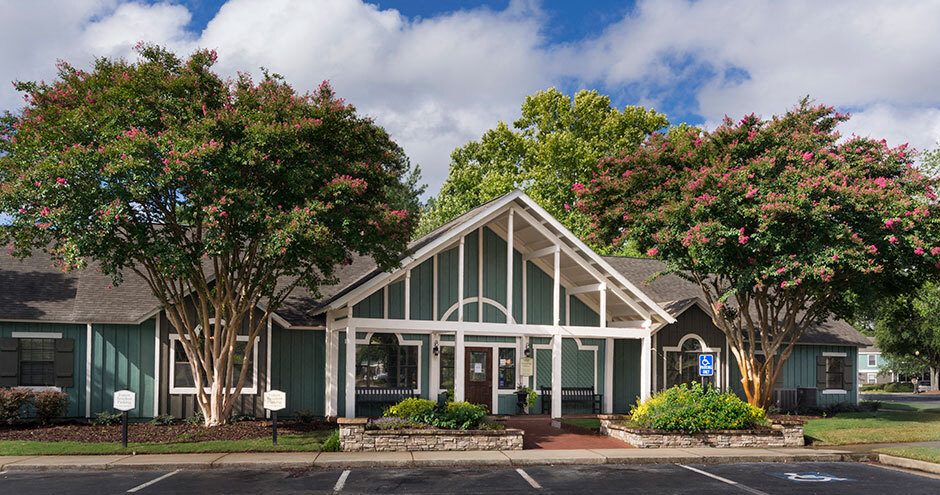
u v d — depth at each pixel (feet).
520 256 75.87
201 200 48.98
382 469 46.39
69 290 67.46
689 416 56.90
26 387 63.46
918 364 187.42
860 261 58.18
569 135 144.56
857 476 45.98
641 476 44.96
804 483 43.27
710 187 63.26
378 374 70.64
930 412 91.04
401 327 62.44
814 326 92.07
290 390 67.92
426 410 55.11
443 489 40.14
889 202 58.49
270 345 67.36
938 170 102.99
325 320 67.92
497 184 144.97
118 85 50.03
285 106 51.62
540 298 76.33
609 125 147.23
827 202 58.49
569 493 39.52
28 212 49.44
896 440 61.26
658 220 66.49
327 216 51.39
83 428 58.95
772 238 59.77
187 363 65.77
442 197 160.25
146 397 64.85
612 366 78.33
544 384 76.48
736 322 85.20
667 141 71.31
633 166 70.54
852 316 75.51
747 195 59.41
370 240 54.95
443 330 63.62
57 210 46.42
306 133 51.62
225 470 45.39
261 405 66.49
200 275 57.93
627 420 61.62
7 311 62.13
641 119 150.00
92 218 47.65
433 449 52.42
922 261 63.36
